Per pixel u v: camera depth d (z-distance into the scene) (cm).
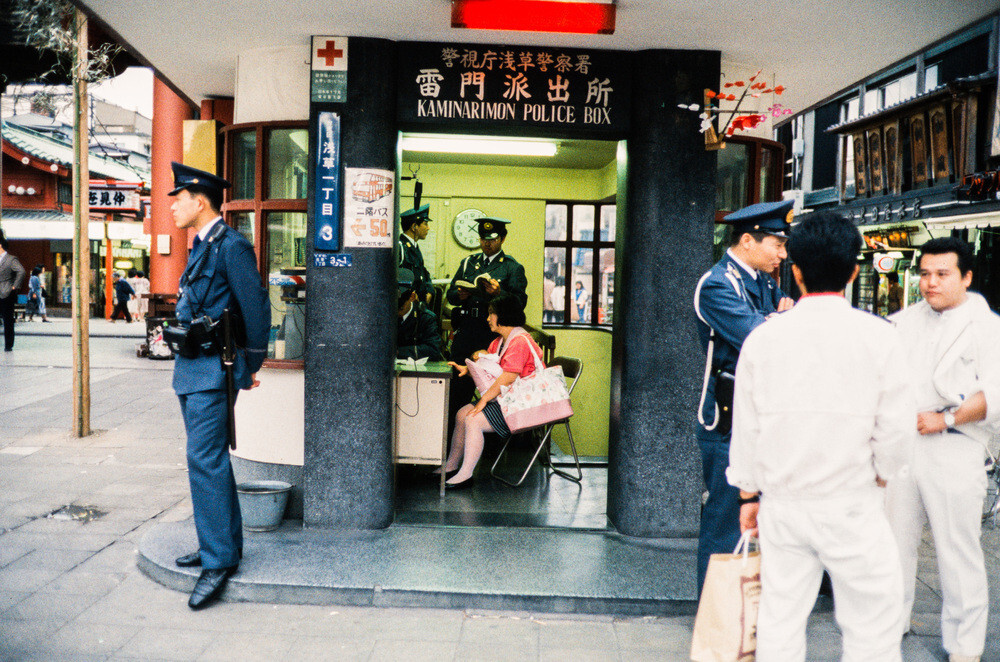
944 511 297
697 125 412
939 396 301
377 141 410
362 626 330
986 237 1280
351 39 406
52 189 2619
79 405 696
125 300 2194
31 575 380
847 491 217
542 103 413
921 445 300
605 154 609
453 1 357
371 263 414
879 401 216
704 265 415
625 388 423
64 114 779
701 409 322
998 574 402
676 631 331
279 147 453
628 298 421
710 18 369
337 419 420
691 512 423
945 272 299
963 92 1270
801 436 217
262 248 455
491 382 525
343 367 417
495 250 621
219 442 356
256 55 452
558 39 400
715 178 414
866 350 215
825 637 329
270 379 449
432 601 349
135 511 486
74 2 374
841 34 391
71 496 516
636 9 359
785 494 221
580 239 698
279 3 364
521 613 346
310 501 424
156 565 374
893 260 1502
